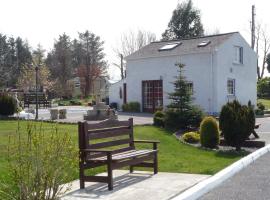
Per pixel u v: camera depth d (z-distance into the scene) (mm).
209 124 15391
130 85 36031
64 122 23203
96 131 9234
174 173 10602
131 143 10656
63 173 6762
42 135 7117
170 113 20750
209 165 11891
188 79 32844
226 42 32875
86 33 93625
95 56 92500
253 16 52719
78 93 75562
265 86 59594
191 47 33250
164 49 34500
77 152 7484
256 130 21984
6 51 93750
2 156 11078
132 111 35250
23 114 27344
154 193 8398
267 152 14406
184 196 7938
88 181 8828
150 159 10305
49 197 6402
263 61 76125
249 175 10469
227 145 15531
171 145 16047
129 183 9352
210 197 8289
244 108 15125
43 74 69438
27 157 6375
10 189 6539
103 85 68750
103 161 8727
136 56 35531
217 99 31750
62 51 85000
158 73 34312
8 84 75750
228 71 33094
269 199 8062
